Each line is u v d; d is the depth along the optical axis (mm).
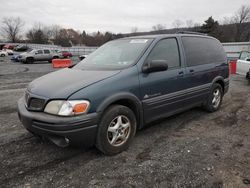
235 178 3111
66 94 3271
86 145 3441
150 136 4441
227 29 66062
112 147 3643
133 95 3805
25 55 27500
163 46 4508
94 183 3023
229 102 7086
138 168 3348
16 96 7875
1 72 16531
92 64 4434
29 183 3025
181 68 4719
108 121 3516
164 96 4332
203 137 4426
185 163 3477
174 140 4277
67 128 3152
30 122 3379
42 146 4008
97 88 3418
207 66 5434
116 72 3775
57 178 3129
